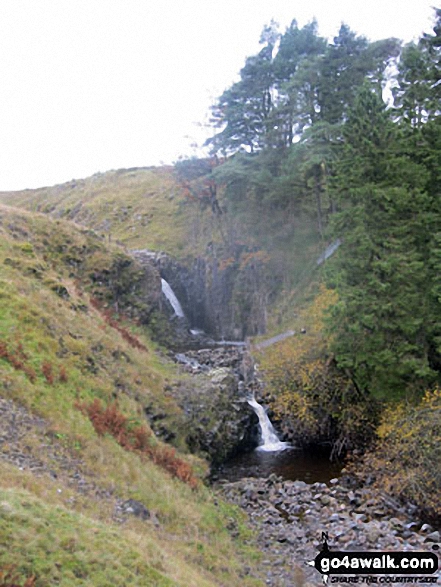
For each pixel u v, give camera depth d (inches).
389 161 765.3
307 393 888.3
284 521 598.9
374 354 754.8
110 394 650.2
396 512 621.9
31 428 473.4
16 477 377.1
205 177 2022.6
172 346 1469.0
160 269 1998.0
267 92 1879.9
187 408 828.0
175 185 2738.7
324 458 861.2
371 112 817.5
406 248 750.5
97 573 292.0
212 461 802.8
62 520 330.0
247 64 1866.4
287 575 462.6
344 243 813.2
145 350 1030.4
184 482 578.9
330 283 803.4
